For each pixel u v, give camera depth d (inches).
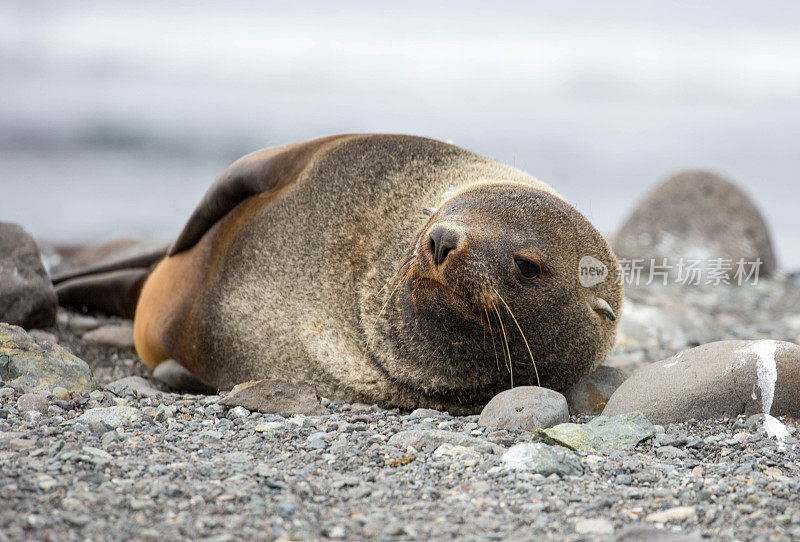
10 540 546.3
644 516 646.5
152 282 1255.5
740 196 2410.2
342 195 1081.4
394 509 649.0
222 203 1170.6
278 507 626.2
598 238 970.1
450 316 884.0
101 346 1296.8
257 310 1076.5
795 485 712.4
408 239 989.8
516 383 962.7
